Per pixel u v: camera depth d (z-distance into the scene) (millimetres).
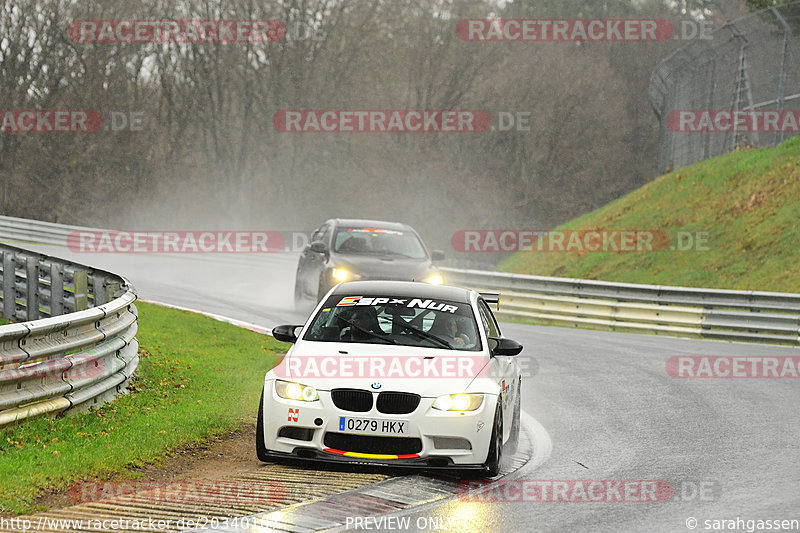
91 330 29859
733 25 108312
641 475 26000
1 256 48312
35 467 22312
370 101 195625
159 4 178250
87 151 185375
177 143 191750
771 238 88688
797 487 24672
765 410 37250
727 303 66375
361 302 28531
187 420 30109
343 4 187000
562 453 29156
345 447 24188
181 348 44469
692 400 39500
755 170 101250
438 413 24078
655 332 68500
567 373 46219
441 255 58469
